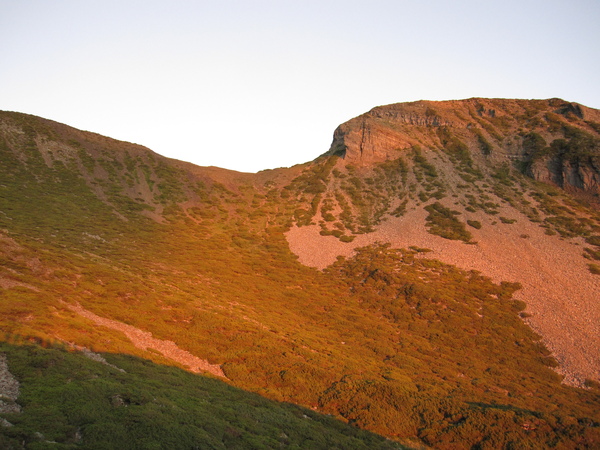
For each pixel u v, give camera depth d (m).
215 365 39.16
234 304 56.78
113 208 91.88
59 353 29.16
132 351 35.69
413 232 86.94
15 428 19.30
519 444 31.30
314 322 56.66
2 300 36.69
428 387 39.69
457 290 65.31
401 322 58.31
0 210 73.50
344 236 89.88
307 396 36.09
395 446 30.67
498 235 81.88
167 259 73.06
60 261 52.44
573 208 90.12
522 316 58.78
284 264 79.38
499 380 44.75
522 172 106.12
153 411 24.11
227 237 91.25
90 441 20.23
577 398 42.41
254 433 26.09
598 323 55.56
